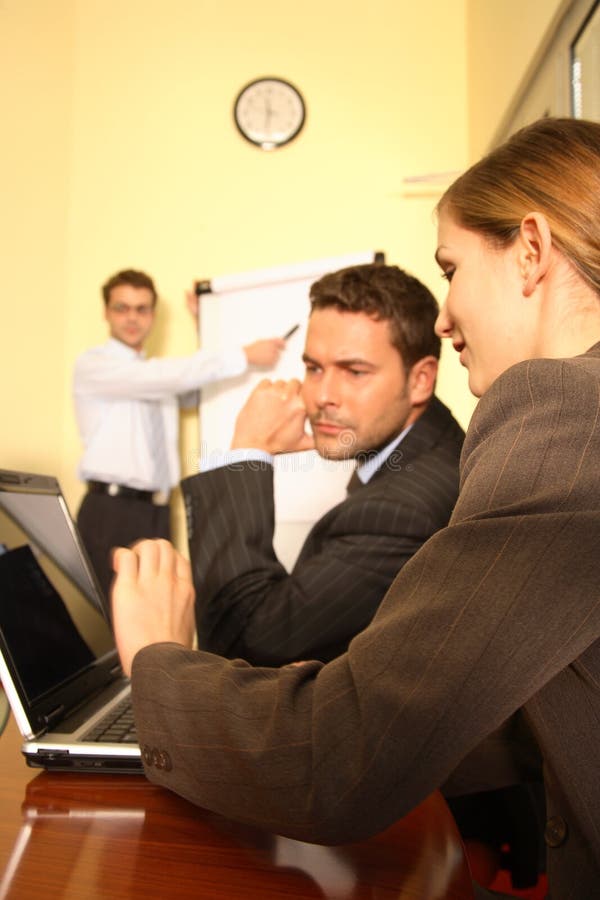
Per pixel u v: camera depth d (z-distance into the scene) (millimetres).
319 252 3070
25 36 2820
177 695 496
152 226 3131
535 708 466
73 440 3016
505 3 2453
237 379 2654
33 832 518
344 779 394
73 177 3154
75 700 782
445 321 608
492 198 550
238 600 914
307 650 908
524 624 375
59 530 964
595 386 417
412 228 3057
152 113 3172
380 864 481
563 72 1913
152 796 590
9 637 690
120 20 3209
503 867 873
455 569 400
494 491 412
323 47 3148
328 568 911
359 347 1034
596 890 477
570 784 450
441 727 374
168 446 2785
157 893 432
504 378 456
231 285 2730
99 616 976
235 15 3182
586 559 379
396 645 396
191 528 976
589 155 533
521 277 537
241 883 449
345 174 3094
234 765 446
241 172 3125
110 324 2836
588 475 391
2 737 787
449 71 3113
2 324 2604
